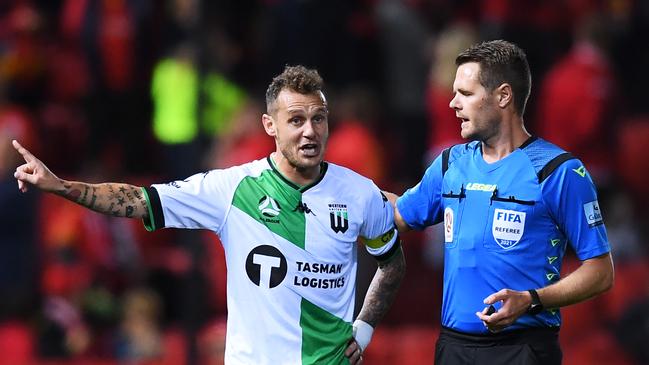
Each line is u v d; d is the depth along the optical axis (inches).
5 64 1967.3
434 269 1731.1
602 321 1657.2
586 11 1925.4
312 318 918.4
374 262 1520.7
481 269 910.4
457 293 922.1
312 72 916.6
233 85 1925.4
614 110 1820.9
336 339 926.4
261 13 2038.6
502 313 862.5
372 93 1878.7
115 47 1961.1
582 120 1728.6
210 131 1867.6
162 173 1911.9
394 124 1918.1
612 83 1798.7
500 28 1865.2
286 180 922.7
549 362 909.8
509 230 901.8
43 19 2057.1
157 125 1843.0
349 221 927.7
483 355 912.9
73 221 1670.8
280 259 912.9
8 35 2018.9
